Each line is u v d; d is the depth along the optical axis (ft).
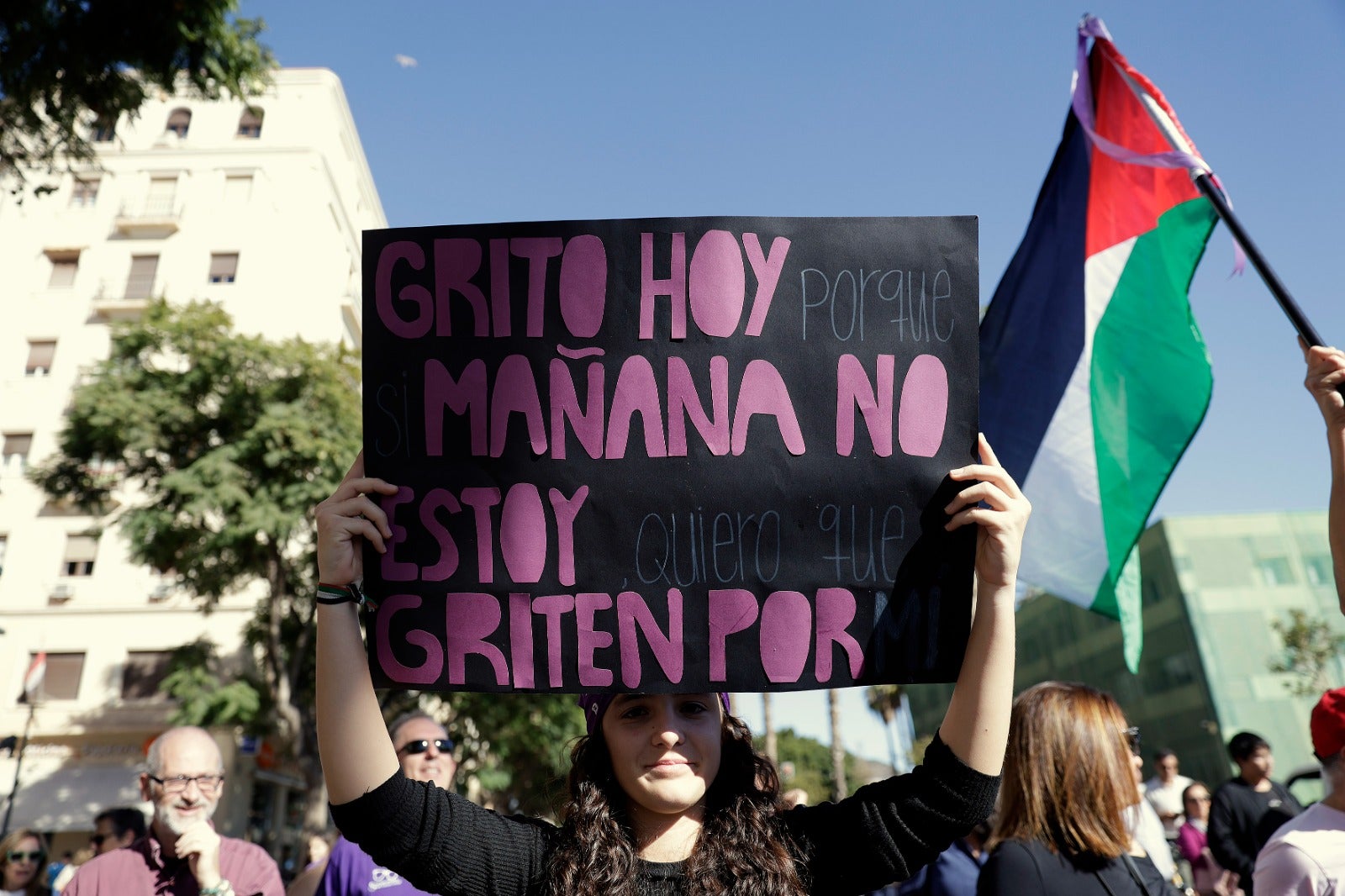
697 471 6.86
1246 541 124.26
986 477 6.64
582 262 7.13
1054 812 7.93
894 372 6.96
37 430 88.89
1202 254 12.73
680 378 6.97
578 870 6.08
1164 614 126.00
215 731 77.10
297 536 62.34
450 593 6.77
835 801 6.73
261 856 11.51
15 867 18.34
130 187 95.50
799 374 6.97
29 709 76.07
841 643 6.63
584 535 6.82
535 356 7.04
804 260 7.12
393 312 7.13
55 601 84.23
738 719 7.18
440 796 6.28
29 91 26.04
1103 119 13.55
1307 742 115.44
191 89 29.04
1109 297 13.30
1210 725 117.70
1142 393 12.82
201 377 60.29
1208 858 19.63
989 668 6.30
